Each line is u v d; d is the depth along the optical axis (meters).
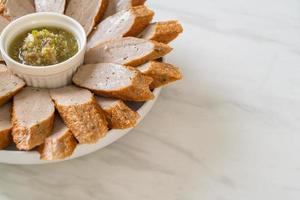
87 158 0.45
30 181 0.44
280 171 0.45
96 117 0.42
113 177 0.44
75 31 0.47
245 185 0.44
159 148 0.46
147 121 0.48
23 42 0.47
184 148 0.46
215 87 0.51
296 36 0.57
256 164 0.46
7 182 0.44
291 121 0.49
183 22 0.57
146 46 0.46
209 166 0.45
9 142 0.42
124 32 0.48
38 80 0.45
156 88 0.46
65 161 0.45
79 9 0.50
